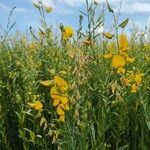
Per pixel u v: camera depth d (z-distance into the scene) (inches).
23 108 187.0
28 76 188.7
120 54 132.0
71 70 126.4
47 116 177.6
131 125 175.0
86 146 128.8
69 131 126.6
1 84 205.2
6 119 190.9
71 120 127.0
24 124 173.8
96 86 142.9
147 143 159.5
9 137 187.5
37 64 209.8
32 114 173.2
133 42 272.4
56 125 164.1
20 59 227.1
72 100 123.5
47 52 207.8
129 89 165.8
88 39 130.0
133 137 168.9
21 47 264.1
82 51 122.3
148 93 189.3
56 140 133.9
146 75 205.6
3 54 249.8
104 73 152.3
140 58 236.1
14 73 217.0
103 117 136.9
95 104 157.0
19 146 187.5
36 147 177.0
